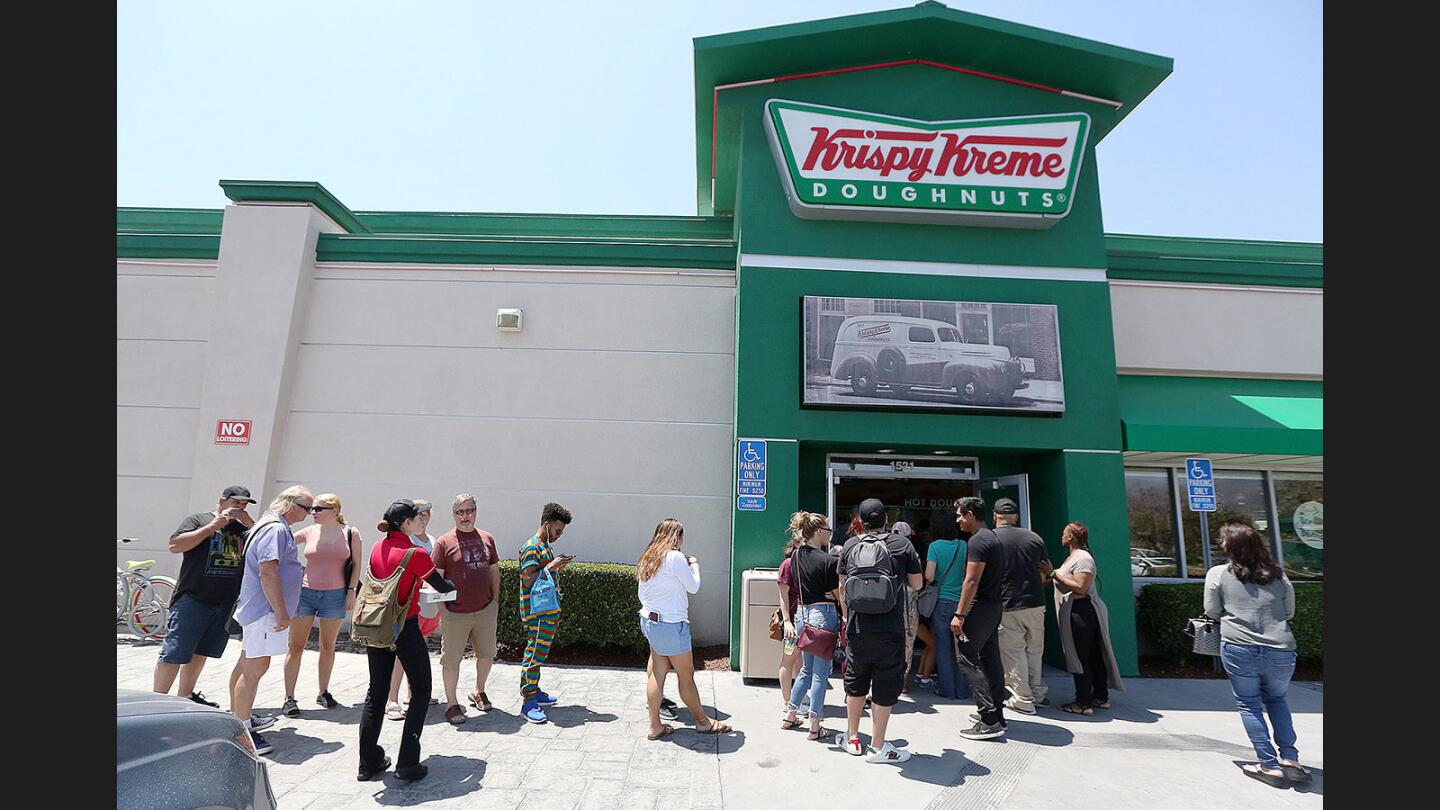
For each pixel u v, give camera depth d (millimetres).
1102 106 9812
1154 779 5148
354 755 5223
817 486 9562
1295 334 10227
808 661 6121
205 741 2975
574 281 9805
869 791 4836
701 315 9711
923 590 7398
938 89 9609
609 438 9430
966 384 8578
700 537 9195
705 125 10844
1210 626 5703
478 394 9531
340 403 9492
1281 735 5137
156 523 9352
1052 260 9188
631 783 4855
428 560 4969
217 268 9781
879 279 9016
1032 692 7051
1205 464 8906
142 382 9695
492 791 4664
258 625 5352
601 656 8375
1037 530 9281
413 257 9836
